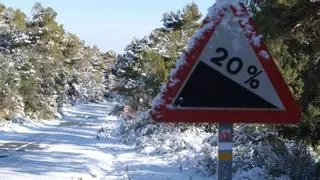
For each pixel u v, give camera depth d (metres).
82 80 75.31
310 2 8.53
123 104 41.06
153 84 27.14
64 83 53.81
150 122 24.58
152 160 16.41
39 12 60.66
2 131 27.27
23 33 53.59
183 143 18.61
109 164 16.11
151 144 20.11
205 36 3.48
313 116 9.68
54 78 47.03
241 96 3.48
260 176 11.46
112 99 93.38
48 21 60.81
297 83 9.80
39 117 39.38
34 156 16.86
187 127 21.66
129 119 30.47
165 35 35.44
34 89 38.66
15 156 16.73
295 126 10.23
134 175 13.05
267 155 12.30
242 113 3.48
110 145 21.92
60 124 36.78
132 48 41.44
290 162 11.02
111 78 97.81
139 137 22.17
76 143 22.31
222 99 3.48
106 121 38.59
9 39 51.06
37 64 42.00
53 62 50.62
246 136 13.47
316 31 8.73
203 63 3.48
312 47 8.73
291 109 3.46
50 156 17.02
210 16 3.50
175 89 3.48
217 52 3.48
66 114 49.72
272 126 11.90
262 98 3.47
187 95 3.49
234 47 3.48
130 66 36.22
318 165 10.87
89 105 72.19
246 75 3.47
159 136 21.19
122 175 13.45
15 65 38.19
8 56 38.25
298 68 9.83
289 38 8.97
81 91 72.38
